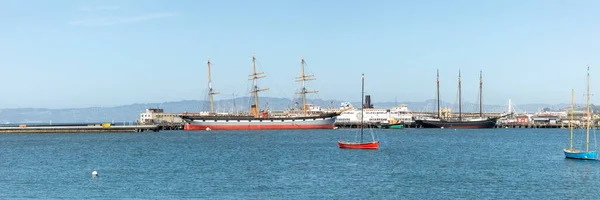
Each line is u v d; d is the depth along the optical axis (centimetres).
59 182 8375
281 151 14000
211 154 13250
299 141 18700
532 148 15300
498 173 9194
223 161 11412
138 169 9969
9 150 15175
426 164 10600
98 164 10919
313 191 7488
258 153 13438
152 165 10662
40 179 8700
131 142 18612
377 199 6944
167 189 7712
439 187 7775
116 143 18075
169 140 19725
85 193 7412
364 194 7262
